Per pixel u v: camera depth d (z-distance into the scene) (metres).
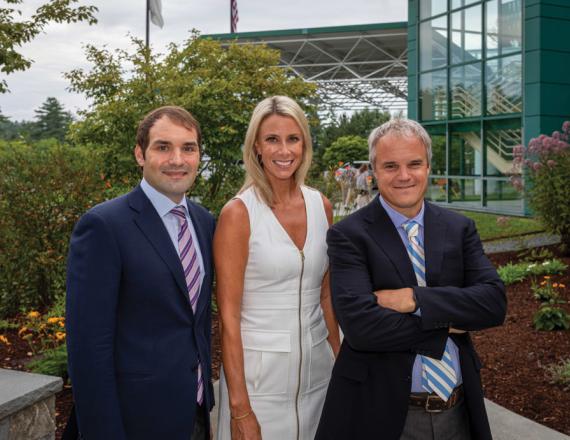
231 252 2.25
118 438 1.83
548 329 5.01
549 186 8.55
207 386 2.11
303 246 2.36
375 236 2.09
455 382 2.03
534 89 14.75
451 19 17.33
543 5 14.51
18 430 2.53
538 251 9.18
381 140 2.08
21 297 6.06
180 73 7.55
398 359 2.01
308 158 2.38
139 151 2.08
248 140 2.33
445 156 18.02
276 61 7.98
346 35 30.88
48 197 5.97
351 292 2.03
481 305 1.98
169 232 2.05
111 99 7.33
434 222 2.13
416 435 2.02
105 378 1.82
